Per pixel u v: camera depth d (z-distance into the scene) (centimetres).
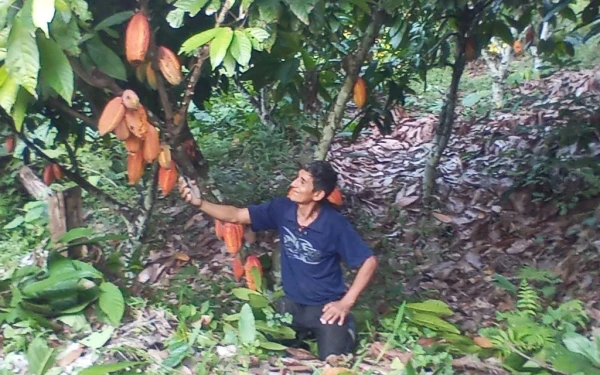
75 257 394
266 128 839
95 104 377
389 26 587
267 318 364
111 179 708
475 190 721
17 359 312
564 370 320
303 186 354
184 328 335
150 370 306
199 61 330
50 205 400
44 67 253
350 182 787
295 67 382
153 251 595
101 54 295
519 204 663
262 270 423
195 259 583
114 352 315
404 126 976
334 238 361
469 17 615
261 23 296
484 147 830
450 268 565
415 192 735
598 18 606
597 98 888
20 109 270
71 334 334
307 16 290
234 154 808
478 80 1177
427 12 615
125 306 361
